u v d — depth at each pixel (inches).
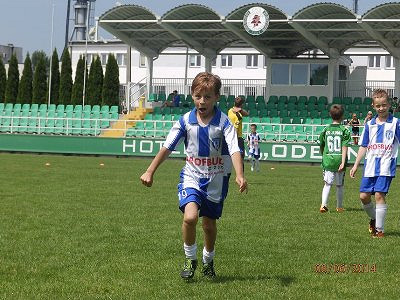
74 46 2549.2
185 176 269.3
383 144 390.3
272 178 857.5
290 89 1574.8
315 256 331.0
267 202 570.9
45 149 1400.1
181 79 1740.9
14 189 638.5
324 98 1534.2
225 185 271.6
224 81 1785.2
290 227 427.8
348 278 285.0
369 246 360.5
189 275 273.3
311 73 1565.0
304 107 1526.8
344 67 1679.4
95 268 299.1
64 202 542.6
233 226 429.1
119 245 354.6
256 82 1836.9
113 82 1787.6
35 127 1540.4
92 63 1823.3
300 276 287.3
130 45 1583.4
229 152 262.5
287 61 1577.3
